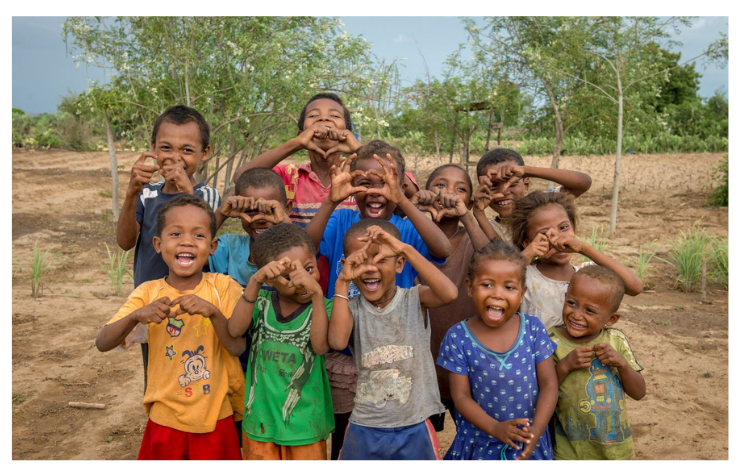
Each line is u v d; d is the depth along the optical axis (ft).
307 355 9.57
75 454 13.64
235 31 37.40
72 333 21.81
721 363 19.20
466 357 9.51
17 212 46.70
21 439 14.30
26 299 25.85
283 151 12.42
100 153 101.71
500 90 49.21
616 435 9.70
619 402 9.76
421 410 9.47
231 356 10.23
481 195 11.74
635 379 9.69
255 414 9.57
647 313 24.75
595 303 9.50
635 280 10.23
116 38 37.65
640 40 44.06
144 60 37.73
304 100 36.88
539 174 12.03
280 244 9.48
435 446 9.55
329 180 12.96
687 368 18.80
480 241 10.77
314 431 9.50
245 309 9.29
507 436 8.75
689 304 26.25
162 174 11.00
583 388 9.70
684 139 102.53
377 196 10.76
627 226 43.78
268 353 9.60
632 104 46.32
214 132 37.22
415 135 67.87
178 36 37.17
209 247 10.11
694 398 16.71
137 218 11.23
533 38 47.11
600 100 45.83
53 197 55.01
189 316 9.83
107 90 37.81
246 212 10.76
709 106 127.34
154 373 9.82
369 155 10.87
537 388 9.46
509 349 9.36
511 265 9.19
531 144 95.09
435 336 11.40
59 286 28.22
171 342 9.75
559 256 10.61
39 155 94.17
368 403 9.40
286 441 9.33
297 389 9.47
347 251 9.86
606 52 45.83
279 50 36.40
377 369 9.40
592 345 9.82
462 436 9.70
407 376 9.40
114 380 17.98
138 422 15.31
